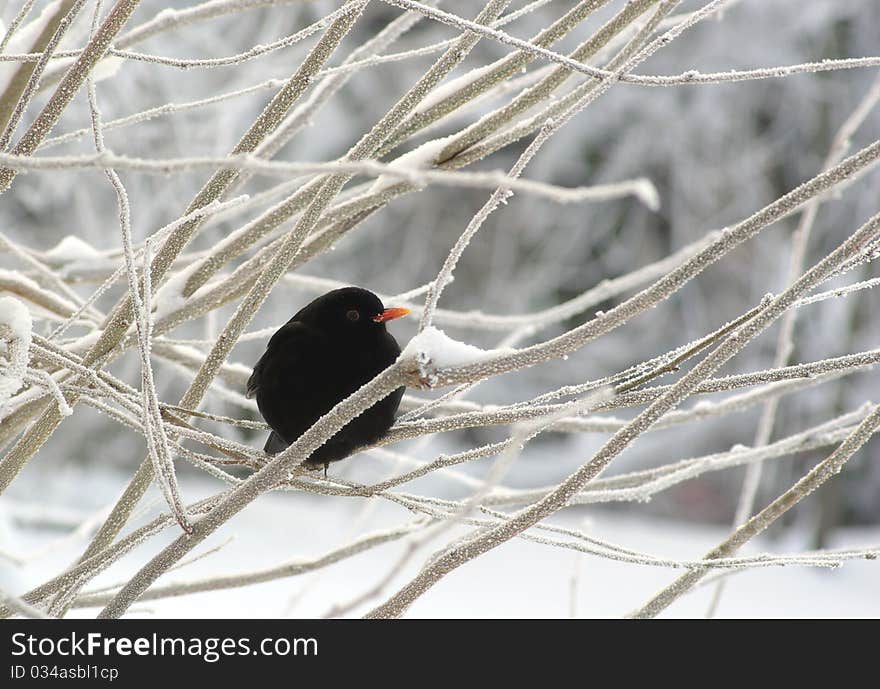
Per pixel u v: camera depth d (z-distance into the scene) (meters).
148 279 5.43
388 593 19.58
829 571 24.39
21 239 22.09
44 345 6.80
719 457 7.79
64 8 7.73
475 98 8.06
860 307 30.27
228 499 5.88
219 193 7.01
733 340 5.27
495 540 5.86
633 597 21.30
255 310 6.98
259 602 18.11
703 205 32.16
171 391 23.48
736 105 31.56
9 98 7.75
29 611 4.68
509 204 33.31
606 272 34.03
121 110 16.80
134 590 6.19
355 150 6.80
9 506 13.98
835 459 6.71
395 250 33.25
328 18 6.54
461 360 5.07
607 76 5.93
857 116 8.34
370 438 7.51
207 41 20.28
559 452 35.97
